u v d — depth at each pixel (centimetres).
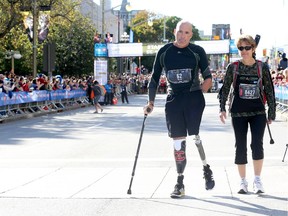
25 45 4228
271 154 1073
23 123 2261
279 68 3042
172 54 655
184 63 651
